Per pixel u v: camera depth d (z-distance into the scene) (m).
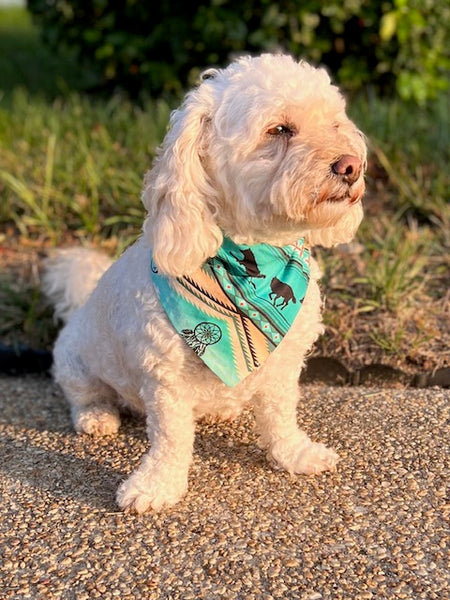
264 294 0.83
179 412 0.86
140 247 0.88
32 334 1.30
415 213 1.44
